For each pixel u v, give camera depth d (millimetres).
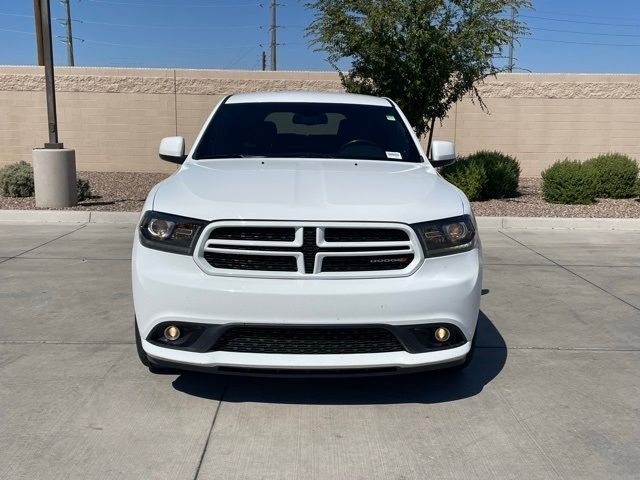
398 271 3467
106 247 8359
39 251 8047
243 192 3666
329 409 3773
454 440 3432
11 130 16859
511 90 16859
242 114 5227
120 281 6605
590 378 4293
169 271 3445
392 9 11555
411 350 3461
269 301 3318
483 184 12609
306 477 3059
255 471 3102
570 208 11852
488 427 3582
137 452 3244
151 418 3611
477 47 11664
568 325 5426
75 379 4117
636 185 13039
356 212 3465
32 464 3107
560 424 3627
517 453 3305
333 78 16750
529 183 16016
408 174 4328
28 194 12477
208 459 3199
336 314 3344
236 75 16844
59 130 16938
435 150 5141
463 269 3592
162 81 16875
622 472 3129
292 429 3521
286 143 4918
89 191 12516
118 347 4715
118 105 16938
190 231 3447
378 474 3092
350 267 3443
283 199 3561
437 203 3711
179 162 5074
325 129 5113
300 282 3375
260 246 3396
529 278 7070
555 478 3070
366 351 3457
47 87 11156
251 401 3855
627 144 17078
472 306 3598
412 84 11961
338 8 11992
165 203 3627
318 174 4109
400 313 3396
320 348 3424
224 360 3385
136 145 17125
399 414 3727
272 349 3410
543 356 4695
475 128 17031
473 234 3721
